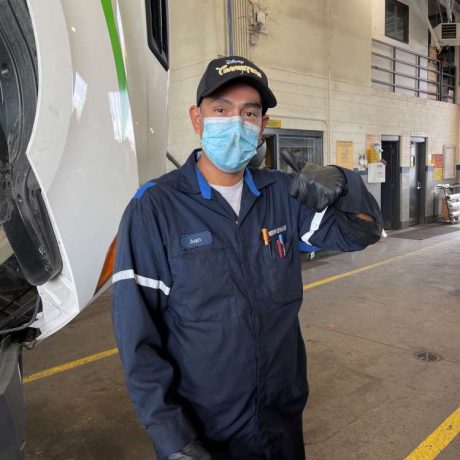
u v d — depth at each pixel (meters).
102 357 3.76
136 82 1.57
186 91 6.11
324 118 7.64
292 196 1.28
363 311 4.74
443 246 8.33
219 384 1.27
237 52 6.06
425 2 10.38
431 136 10.91
